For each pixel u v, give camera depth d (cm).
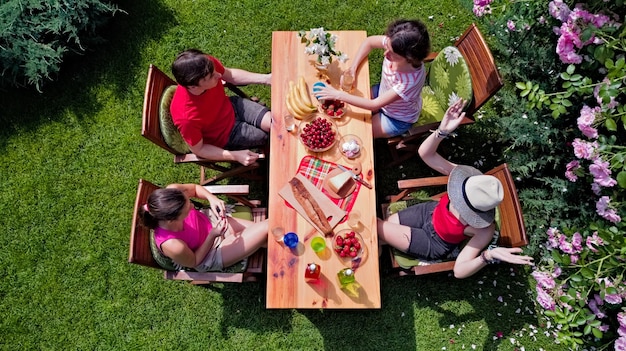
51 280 377
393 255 326
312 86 327
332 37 318
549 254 350
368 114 320
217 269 315
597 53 270
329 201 299
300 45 338
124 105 423
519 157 366
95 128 417
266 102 421
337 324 361
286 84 328
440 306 364
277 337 360
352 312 363
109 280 376
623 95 310
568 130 349
